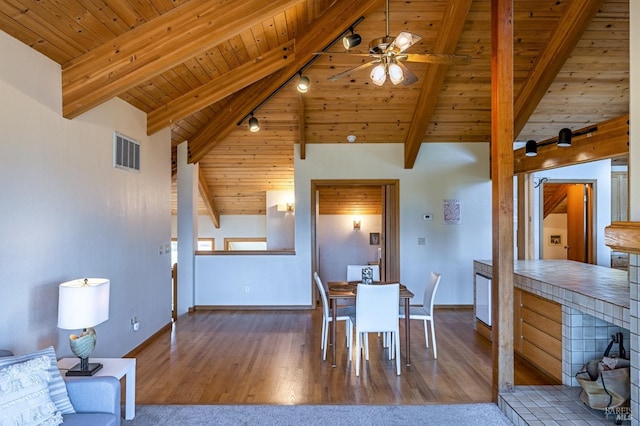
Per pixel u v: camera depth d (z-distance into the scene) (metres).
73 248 3.26
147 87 4.16
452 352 4.31
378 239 9.11
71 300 2.58
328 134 6.27
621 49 4.71
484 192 6.46
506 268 3.12
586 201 6.69
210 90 4.71
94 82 3.19
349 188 8.16
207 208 8.55
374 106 5.68
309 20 4.55
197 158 6.36
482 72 5.08
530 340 3.85
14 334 2.62
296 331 5.21
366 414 2.97
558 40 4.53
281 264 6.47
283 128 6.20
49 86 2.99
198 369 3.89
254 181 8.02
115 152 3.95
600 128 3.96
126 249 4.18
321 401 3.19
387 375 3.71
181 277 6.36
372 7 4.13
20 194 2.68
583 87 5.26
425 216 6.45
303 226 6.47
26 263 2.73
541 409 2.83
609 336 3.21
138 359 4.18
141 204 4.54
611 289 3.22
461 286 6.44
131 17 3.11
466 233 6.46
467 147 6.46
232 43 4.20
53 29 2.77
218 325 5.52
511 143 3.10
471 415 2.95
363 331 3.70
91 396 2.33
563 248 8.06
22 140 2.70
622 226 2.40
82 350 2.63
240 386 3.49
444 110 5.73
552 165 4.77
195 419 2.90
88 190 3.49
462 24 4.23
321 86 5.31
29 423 1.96
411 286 6.44
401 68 3.38
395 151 6.46
